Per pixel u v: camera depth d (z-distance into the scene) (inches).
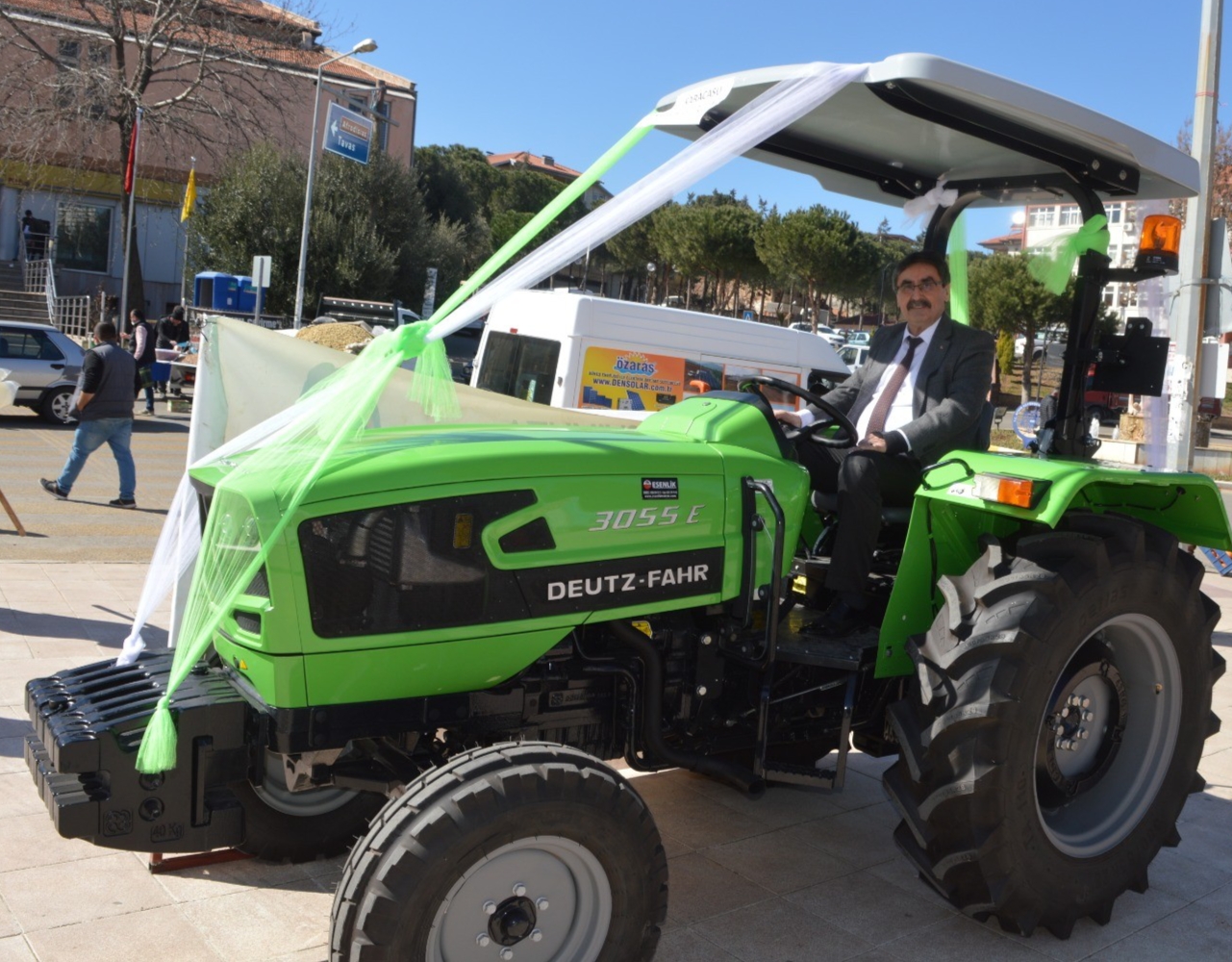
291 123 1323.8
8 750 168.9
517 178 2181.3
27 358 611.2
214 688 118.3
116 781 110.5
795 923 135.0
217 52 1009.5
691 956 125.5
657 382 446.6
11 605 252.5
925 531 138.8
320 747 109.0
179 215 1296.8
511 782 100.4
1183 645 143.2
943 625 130.3
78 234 1255.5
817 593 155.4
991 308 1006.4
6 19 990.4
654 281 1866.4
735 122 116.4
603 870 105.6
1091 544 130.9
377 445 118.0
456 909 100.4
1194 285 322.7
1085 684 142.0
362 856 99.3
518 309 453.7
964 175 166.9
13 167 1184.2
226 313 949.8
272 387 199.0
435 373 143.3
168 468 500.4
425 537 110.2
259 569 106.0
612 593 119.5
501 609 113.7
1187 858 160.4
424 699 114.4
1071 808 141.6
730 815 168.2
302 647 105.7
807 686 145.9
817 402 144.4
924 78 120.9
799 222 1508.4
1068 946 133.0
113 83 956.0
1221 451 783.7
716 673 133.2
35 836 144.3
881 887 146.0
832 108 140.8
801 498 135.7
